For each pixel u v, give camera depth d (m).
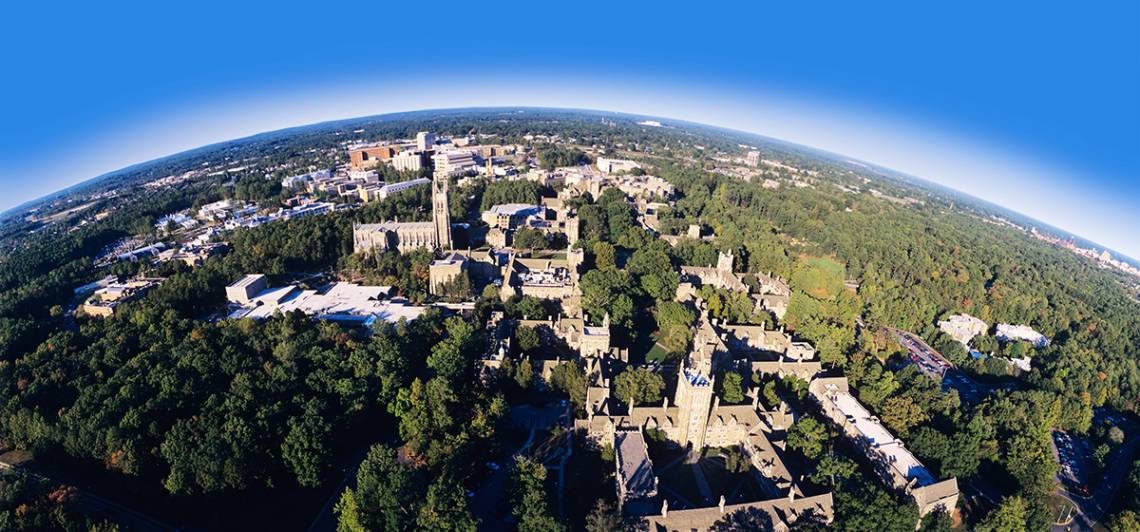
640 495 141.88
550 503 142.38
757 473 161.62
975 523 160.38
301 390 175.75
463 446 152.88
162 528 138.25
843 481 152.88
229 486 143.25
